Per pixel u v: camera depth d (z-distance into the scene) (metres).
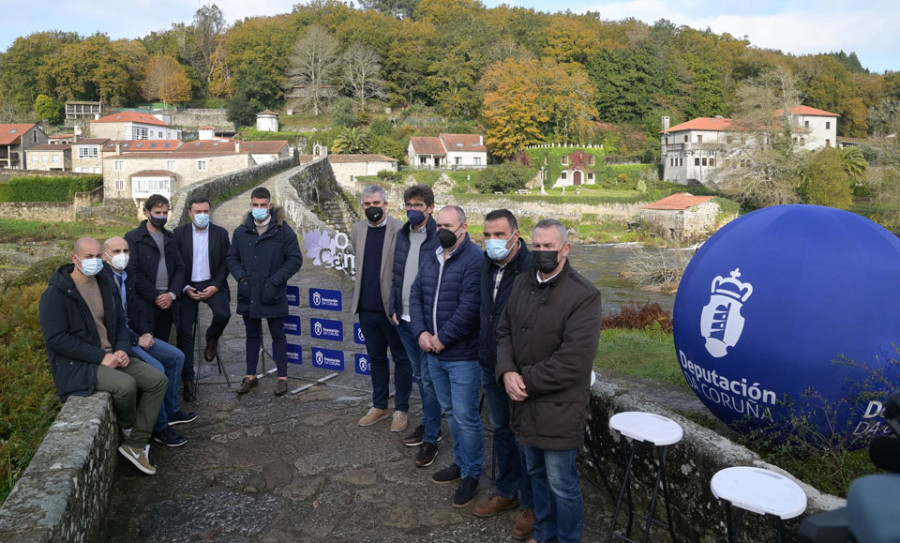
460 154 92.56
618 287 32.19
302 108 118.81
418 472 5.14
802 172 62.44
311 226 15.06
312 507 4.59
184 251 6.91
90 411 4.37
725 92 113.06
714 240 5.11
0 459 5.03
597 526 4.28
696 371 5.03
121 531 4.23
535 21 128.12
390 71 120.56
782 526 3.06
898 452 1.77
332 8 133.88
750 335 4.52
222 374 7.54
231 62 124.44
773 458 4.68
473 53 112.25
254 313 6.70
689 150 83.31
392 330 5.89
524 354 3.64
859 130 109.50
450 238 4.53
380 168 83.81
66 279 4.71
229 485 4.90
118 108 113.06
